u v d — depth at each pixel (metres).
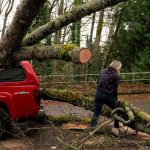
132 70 26.81
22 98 10.63
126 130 10.30
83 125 11.66
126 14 27.81
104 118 12.03
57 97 11.38
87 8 8.84
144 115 9.81
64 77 21.88
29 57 9.48
